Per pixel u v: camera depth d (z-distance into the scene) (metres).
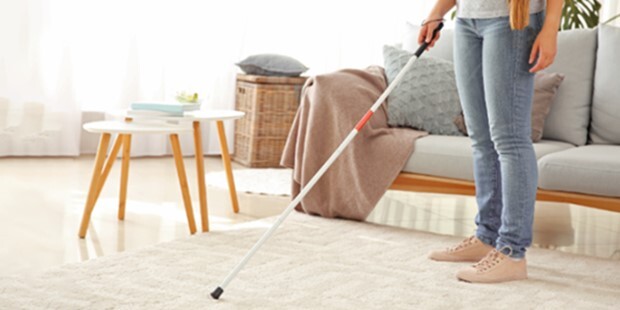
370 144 3.45
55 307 2.22
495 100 2.59
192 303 2.30
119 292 2.37
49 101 4.82
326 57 5.61
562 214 4.10
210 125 5.39
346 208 3.51
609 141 3.57
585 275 2.79
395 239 3.22
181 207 3.73
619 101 3.53
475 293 2.52
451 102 3.63
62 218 3.38
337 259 2.86
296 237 3.16
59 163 4.70
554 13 2.50
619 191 2.95
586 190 3.02
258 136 5.02
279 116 5.04
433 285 2.59
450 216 3.90
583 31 3.69
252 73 5.16
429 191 3.35
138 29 5.02
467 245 2.89
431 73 3.67
